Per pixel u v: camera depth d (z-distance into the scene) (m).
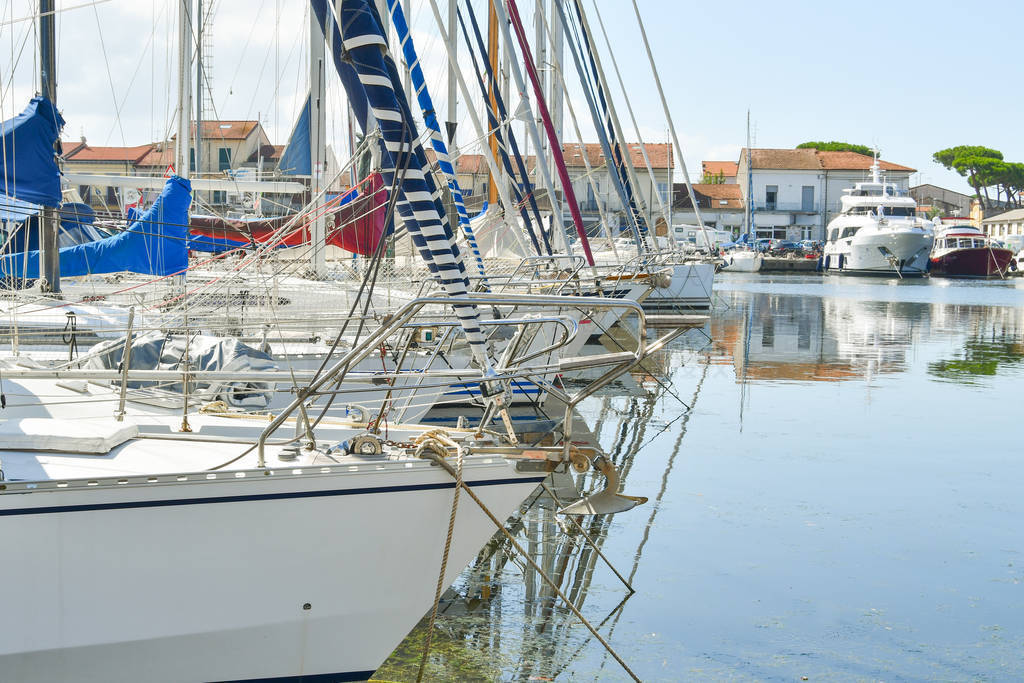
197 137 15.73
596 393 14.03
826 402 13.47
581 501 4.64
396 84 4.36
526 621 5.63
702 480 8.91
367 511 4.20
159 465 4.38
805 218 77.94
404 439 5.48
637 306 4.45
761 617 5.75
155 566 4.02
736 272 60.97
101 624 4.00
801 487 8.70
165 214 8.96
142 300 9.13
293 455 4.52
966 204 97.94
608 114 17.66
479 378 4.50
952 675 5.03
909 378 16.08
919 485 8.82
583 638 5.41
